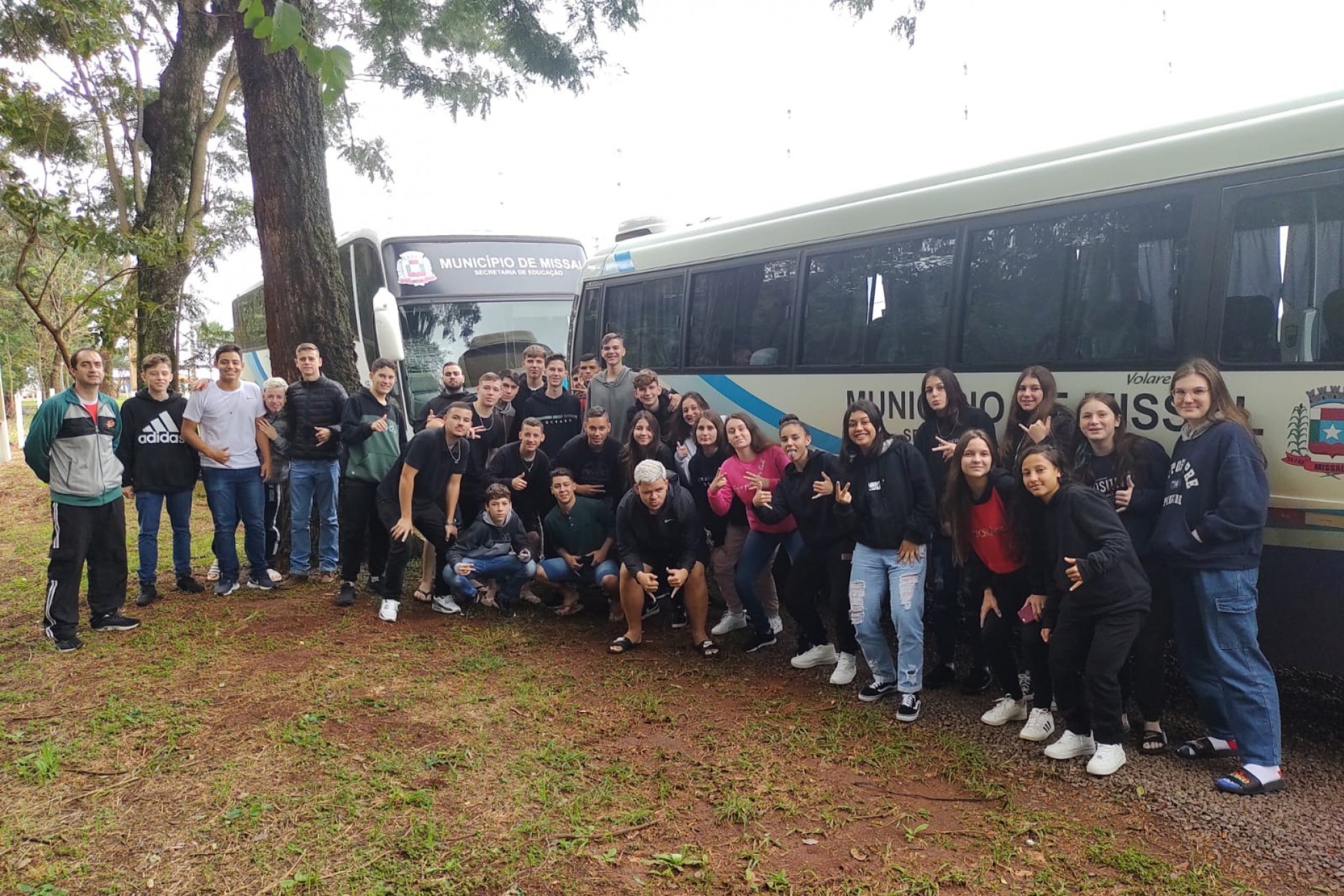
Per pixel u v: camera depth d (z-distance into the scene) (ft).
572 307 35.63
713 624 23.34
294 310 27.48
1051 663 14.48
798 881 11.30
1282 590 14.64
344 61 12.07
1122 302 16.90
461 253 38.47
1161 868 11.35
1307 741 15.25
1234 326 15.23
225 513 24.22
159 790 13.65
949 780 14.01
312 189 27.61
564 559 22.90
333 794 13.41
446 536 23.18
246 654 19.65
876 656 17.16
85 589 26.05
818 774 14.28
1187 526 13.75
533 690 17.89
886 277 21.53
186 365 70.95
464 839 12.25
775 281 24.63
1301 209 14.51
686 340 27.63
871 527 16.48
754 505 19.22
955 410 18.08
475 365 37.73
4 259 78.23
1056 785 13.76
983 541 15.92
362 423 23.31
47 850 12.03
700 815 12.99
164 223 49.24
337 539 26.27
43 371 106.93
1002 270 18.98
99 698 17.22
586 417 22.86
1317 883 11.00
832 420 22.85
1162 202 16.35
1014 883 11.21
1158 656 14.56
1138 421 16.55
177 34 49.67
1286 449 14.49
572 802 13.24
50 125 39.37
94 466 20.58
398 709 16.75
